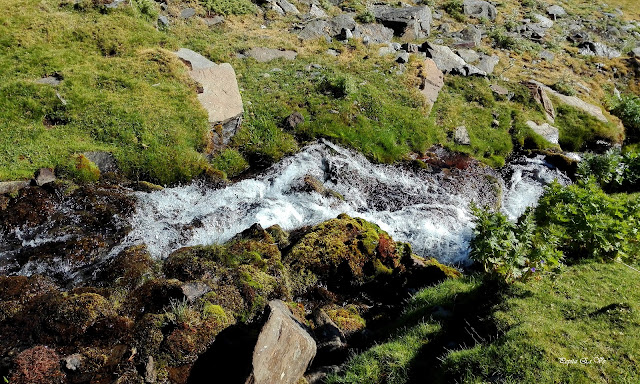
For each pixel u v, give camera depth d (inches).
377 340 326.0
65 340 295.9
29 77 545.6
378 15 924.6
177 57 634.2
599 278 337.4
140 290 339.0
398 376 273.3
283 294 350.0
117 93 555.8
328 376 286.0
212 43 730.8
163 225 435.2
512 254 319.9
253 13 850.1
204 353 291.4
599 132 746.2
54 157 467.2
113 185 472.1
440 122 681.6
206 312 308.8
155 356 284.5
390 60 772.0
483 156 656.4
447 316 319.6
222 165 540.7
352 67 738.2
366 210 512.1
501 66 877.2
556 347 258.7
